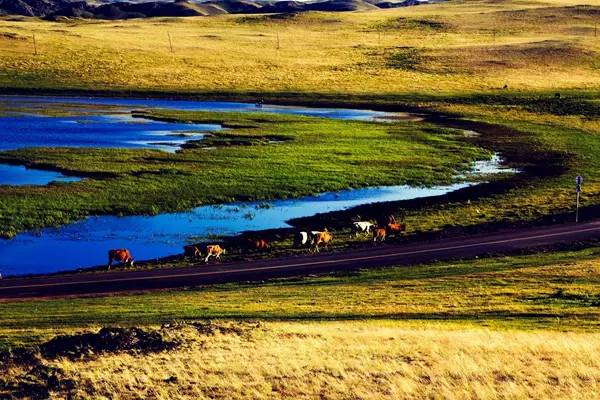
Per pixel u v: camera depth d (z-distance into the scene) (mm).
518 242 97250
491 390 40531
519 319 61562
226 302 70062
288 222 111812
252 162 151000
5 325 61719
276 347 47594
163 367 42688
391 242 99812
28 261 90938
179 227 107688
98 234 103250
